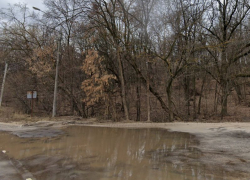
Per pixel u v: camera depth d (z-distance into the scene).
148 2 16.86
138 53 18.44
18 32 21.62
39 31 22.06
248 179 4.42
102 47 20.61
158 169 5.07
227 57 18.91
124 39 17.33
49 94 21.67
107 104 18.08
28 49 21.50
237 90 25.05
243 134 9.61
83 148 7.29
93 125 13.80
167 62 16.77
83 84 17.86
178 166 5.30
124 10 16.73
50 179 4.49
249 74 18.03
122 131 11.23
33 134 10.06
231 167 5.18
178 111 20.67
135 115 21.09
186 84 22.19
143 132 10.85
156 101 21.03
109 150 6.99
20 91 22.92
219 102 24.33
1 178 4.54
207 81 25.78
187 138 9.08
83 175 4.71
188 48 16.48
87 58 17.36
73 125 13.74
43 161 5.75
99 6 16.92
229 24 19.83
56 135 9.87
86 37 18.86
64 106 22.62
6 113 18.95
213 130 10.91
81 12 17.25
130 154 6.49
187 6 17.22
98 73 17.39
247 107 22.94
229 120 17.64
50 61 20.27
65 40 21.81
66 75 21.39
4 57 23.67
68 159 5.94
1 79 27.00
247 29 18.11
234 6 18.52
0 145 7.74
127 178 4.52
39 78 21.78
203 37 19.52
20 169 5.12
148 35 16.91
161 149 7.11
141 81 19.50
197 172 4.86
